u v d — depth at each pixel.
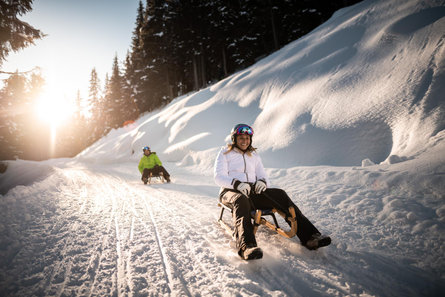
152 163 7.88
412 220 2.73
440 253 2.10
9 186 9.55
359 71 8.34
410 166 3.86
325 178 5.05
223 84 18.92
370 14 11.58
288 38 31.61
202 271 2.00
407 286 1.71
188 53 30.72
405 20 8.64
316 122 7.78
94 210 4.00
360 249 2.29
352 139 6.40
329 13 30.03
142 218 3.54
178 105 20.70
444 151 3.79
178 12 29.20
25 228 2.98
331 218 3.20
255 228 2.32
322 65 10.56
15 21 9.07
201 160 10.45
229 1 29.02
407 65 6.73
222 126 13.00
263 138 9.23
